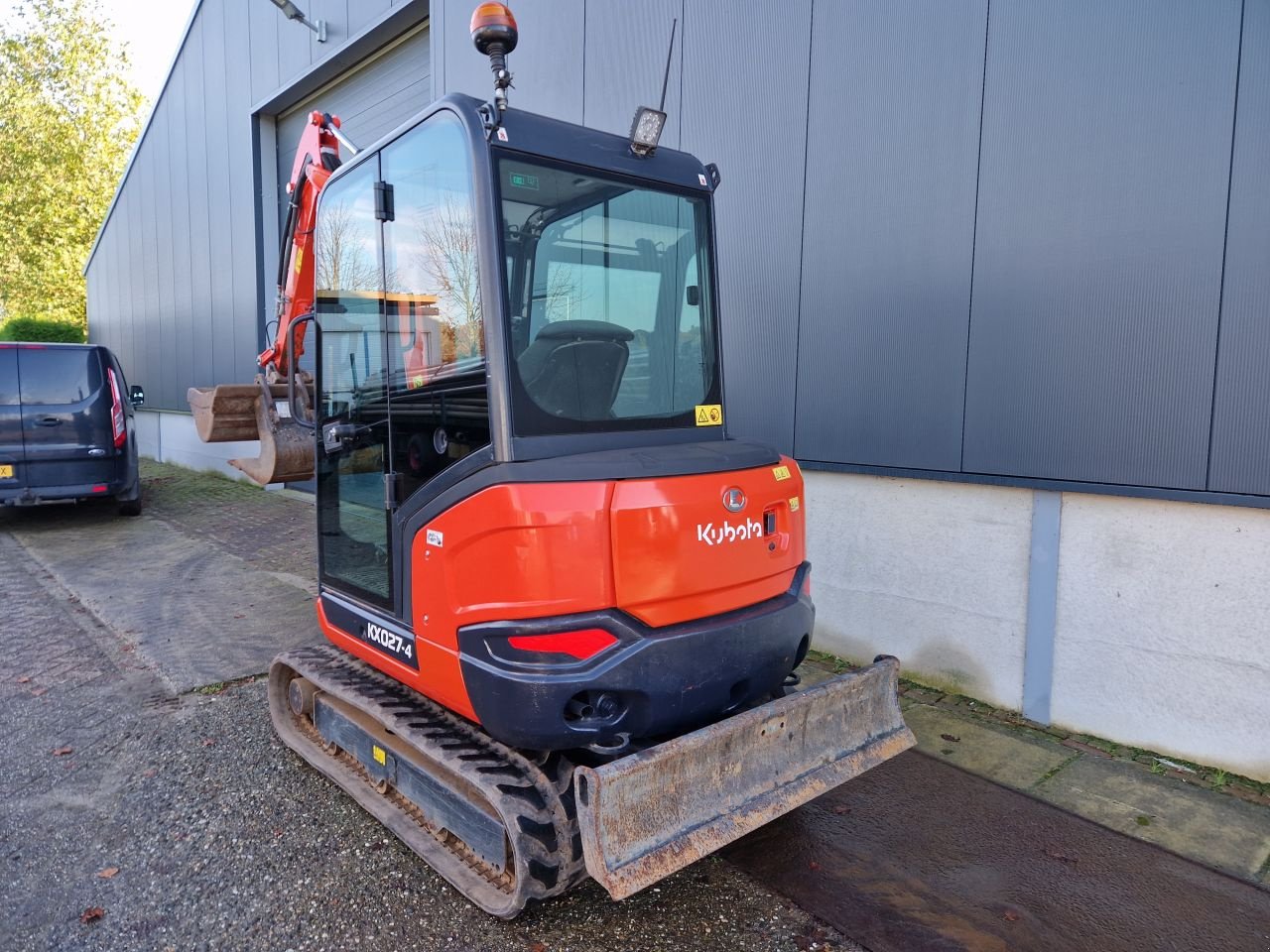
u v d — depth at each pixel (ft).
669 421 10.59
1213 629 12.24
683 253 11.02
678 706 9.14
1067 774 12.55
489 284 8.89
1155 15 12.01
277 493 39.09
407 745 10.91
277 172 39.63
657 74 19.31
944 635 15.25
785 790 9.57
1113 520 13.05
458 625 9.24
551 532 8.48
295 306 16.80
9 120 67.92
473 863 9.66
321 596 12.90
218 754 13.29
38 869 10.36
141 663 17.17
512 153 9.27
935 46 14.43
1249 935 9.17
